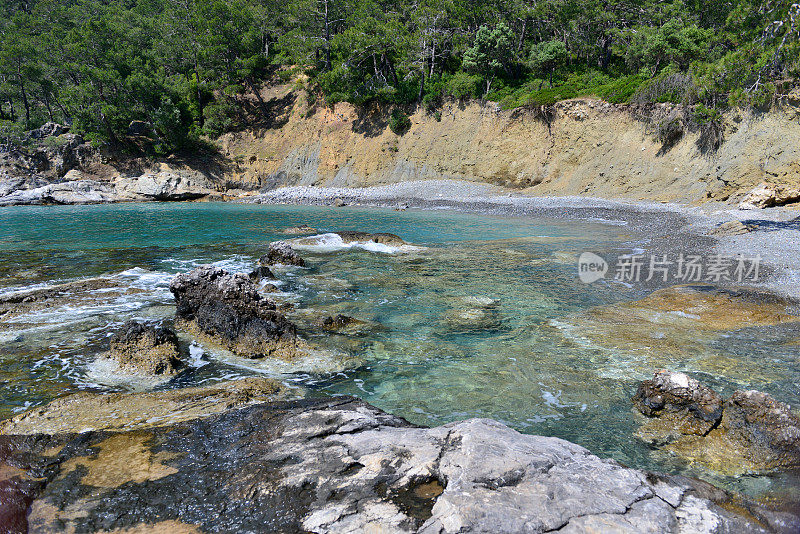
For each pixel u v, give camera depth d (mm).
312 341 7863
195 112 54031
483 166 42312
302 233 21203
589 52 45281
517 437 4277
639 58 40469
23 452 4219
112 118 45125
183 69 57625
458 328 8508
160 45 56250
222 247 17312
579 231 21703
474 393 6062
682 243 16625
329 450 4109
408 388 6211
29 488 3646
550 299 10352
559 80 42938
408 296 10609
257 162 51438
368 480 3627
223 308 7840
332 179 48375
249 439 4398
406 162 46000
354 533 3049
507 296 10594
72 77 50375
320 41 51469
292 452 4105
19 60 49469
